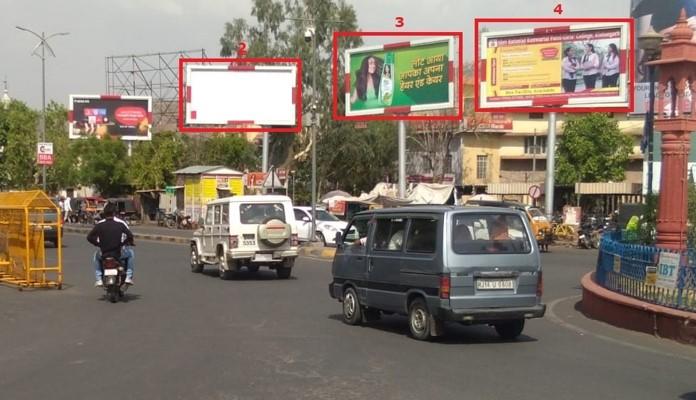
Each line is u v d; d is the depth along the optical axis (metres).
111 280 14.88
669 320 11.10
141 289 17.53
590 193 51.56
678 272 11.30
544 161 65.38
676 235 15.30
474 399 7.38
